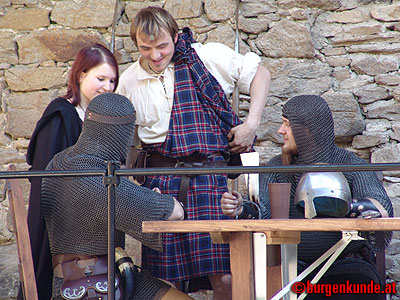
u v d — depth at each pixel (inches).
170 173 230.7
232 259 234.2
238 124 331.3
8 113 446.9
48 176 235.6
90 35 450.9
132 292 261.4
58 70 449.7
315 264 250.5
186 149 318.7
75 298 250.5
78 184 259.3
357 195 310.7
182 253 313.1
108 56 338.0
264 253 235.1
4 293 413.7
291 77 436.1
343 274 291.9
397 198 417.1
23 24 455.2
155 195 269.3
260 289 235.1
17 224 261.1
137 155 331.9
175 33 326.3
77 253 261.0
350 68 434.6
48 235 283.4
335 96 429.1
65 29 453.1
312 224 213.6
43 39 452.8
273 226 215.8
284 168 227.0
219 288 314.0
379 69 430.9
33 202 310.7
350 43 437.1
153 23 315.3
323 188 255.3
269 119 433.7
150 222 222.2
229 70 339.3
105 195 259.0
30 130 444.8
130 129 275.6
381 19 433.7
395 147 419.8
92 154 267.4
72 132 322.3
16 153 444.5
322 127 314.3
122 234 277.1
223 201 279.7
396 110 424.2
